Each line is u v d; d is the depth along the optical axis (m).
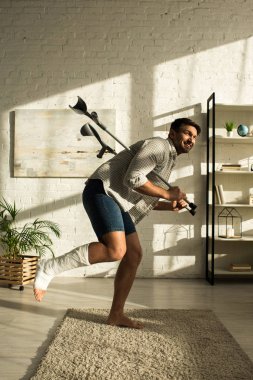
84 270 4.62
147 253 4.64
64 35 4.69
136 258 2.70
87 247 2.47
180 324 2.79
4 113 4.68
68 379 1.90
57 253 4.65
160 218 4.64
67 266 2.48
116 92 4.67
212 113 4.55
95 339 2.46
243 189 4.66
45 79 4.69
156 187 2.41
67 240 4.65
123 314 2.79
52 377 1.92
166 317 2.96
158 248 4.64
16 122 4.65
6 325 2.80
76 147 4.62
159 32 4.69
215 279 4.54
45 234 4.59
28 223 4.65
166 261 4.64
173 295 3.77
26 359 2.21
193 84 4.67
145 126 4.66
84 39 4.69
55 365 2.06
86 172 4.61
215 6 4.70
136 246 2.68
